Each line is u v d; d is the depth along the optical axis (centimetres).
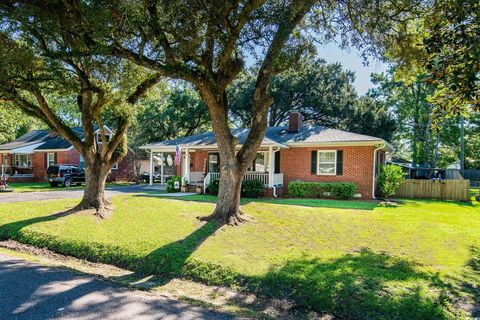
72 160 2666
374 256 621
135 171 3109
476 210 1263
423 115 3100
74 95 1125
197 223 825
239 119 3469
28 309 397
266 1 711
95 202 1009
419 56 807
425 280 500
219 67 830
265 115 851
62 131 983
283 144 1652
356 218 956
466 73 500
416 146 3388
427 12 730
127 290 480
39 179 2777
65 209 1039
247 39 780
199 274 556
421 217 1024
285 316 424
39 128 4038
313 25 874
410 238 764
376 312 416
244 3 696
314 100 3000
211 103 830
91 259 666
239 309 431
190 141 1961
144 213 959
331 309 435
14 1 656
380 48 851
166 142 2119
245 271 543
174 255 618
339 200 1479
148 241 698
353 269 539
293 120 1884
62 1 657
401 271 539
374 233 801
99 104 994
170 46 784
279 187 1673
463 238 769
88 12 624
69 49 785
